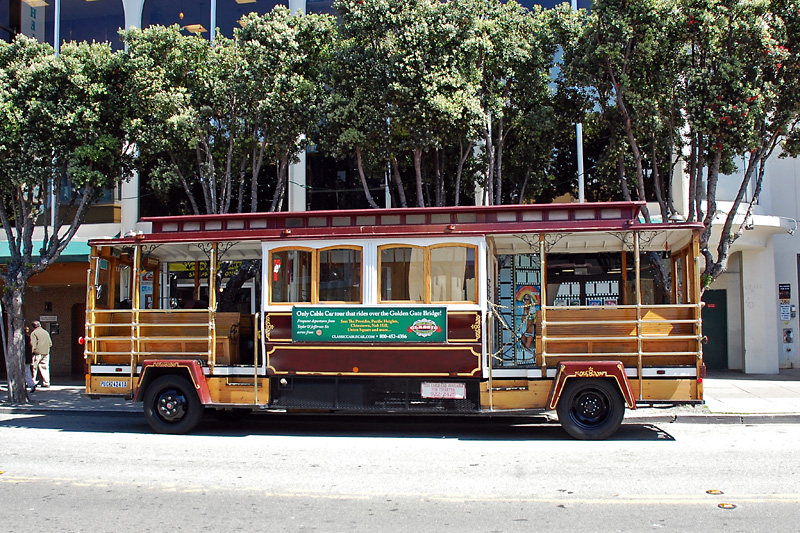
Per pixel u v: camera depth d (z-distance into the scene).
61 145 13.76
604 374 9.85
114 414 13.34
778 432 10.73
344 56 12.99
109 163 14.15
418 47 12.58
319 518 6.09
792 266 19.64
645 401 9.97
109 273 11.73
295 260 10.76
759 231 17.72
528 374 10.18
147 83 13.59
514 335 10.84
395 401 10.45
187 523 6.00
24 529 5.89
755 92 11.62
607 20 12.22
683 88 12.41
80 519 6.16
